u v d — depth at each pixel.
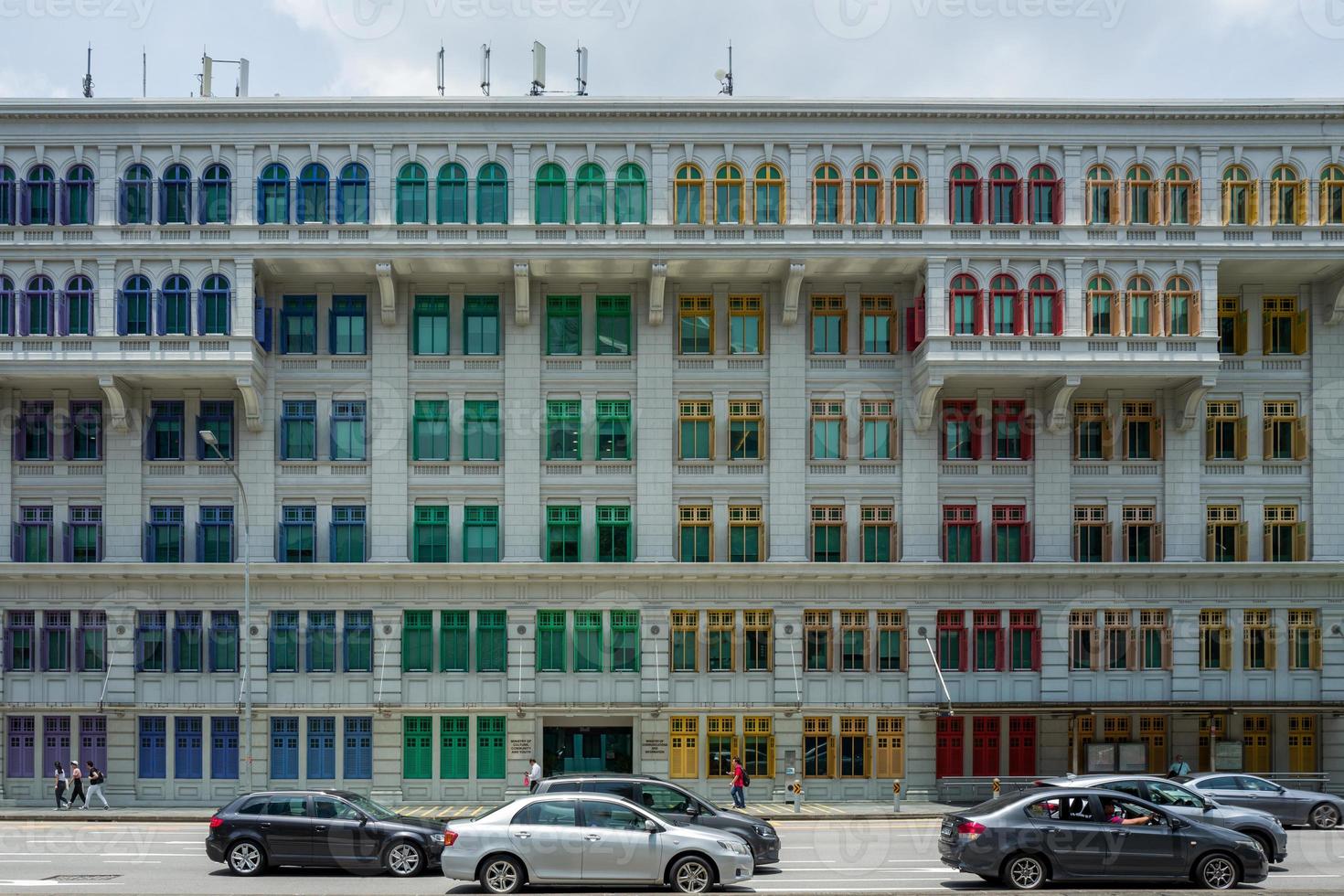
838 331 41.81
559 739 40.75
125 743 40.00
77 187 40.47
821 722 40.62
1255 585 41.19
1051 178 40.81
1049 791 21.83
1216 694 40.88
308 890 21.62
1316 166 40.91
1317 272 41.38
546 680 40.38
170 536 40.84
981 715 40.69
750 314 41.75
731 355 41.50
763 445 41.16
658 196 40.34
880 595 40.84
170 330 40.00
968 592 40.97
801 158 40.66
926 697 40.44
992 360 39.62
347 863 23.67
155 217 40.06
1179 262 40.22
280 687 40.25
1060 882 21.39
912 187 40.78
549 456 41.25
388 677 40.16
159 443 41.09
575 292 41.66
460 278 41.38
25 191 40.16
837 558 41.22
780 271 41.00
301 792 24.67
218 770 40.16
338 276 41.19
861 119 40.69
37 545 40.78
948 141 40.62
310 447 41.12
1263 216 40.75
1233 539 41.69
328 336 41.28
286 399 41.22
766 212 40.69
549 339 41.62
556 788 24.69
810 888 21.69
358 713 40.12
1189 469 41.47
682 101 40.28
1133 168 40.94
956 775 40.47
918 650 40.62
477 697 40.31
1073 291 40.03
